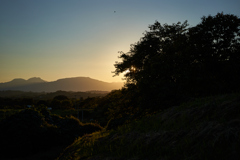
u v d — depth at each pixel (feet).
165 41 72.64
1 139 67.51
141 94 53.57
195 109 23.88
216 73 50.19
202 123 19.40
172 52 57.67
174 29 72.95
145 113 50.57
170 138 20.21
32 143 70.44
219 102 22.53
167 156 16.93
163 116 28.63
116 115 56.49
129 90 60.44
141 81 51.31
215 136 15.85
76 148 39.17
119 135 30.25
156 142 20.97
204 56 53.98
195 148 16.14
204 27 55.72
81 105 439.22
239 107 18.67
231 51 53.47
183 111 25.63
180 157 15.99
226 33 53.98
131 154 20.81
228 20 53.98
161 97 45.88
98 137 38.11
